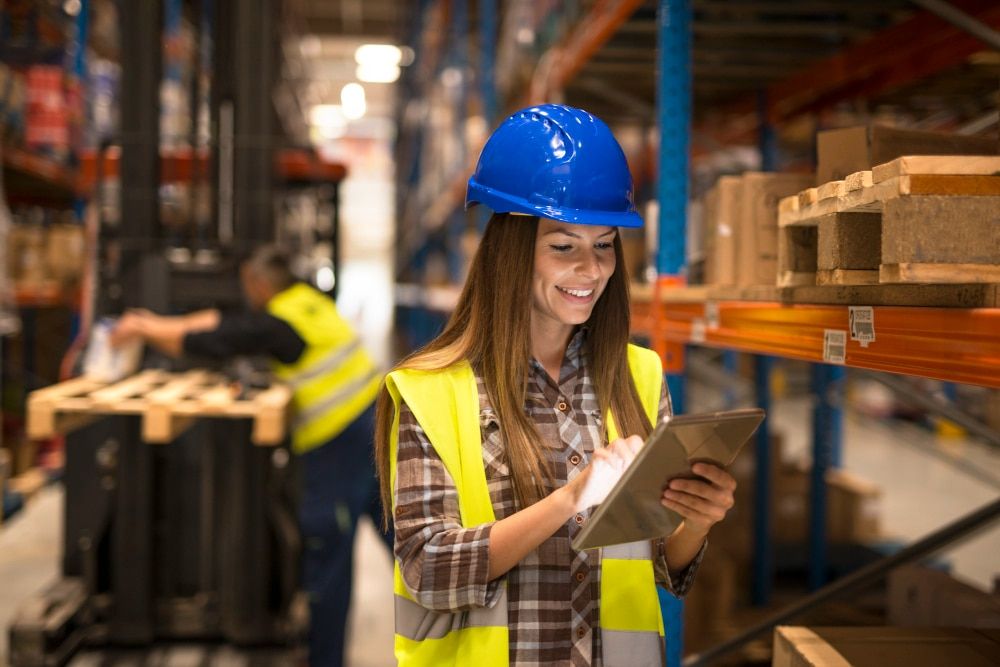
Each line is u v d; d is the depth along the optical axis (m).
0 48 6.66
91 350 3.88
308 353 3.83
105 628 4.15
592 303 1.52
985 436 3.58
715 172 5.70
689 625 3.76
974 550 5.83
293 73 8.58
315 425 3.84
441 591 1.38
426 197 12.23
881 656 1.66
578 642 1.46
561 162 1.49
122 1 4.07
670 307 2.62
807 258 1.60
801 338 1.65
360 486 3.91
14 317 6.36
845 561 4.59
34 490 6.08
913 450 9.70
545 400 1.56
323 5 16.78
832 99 4.22
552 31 4.55
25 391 6.85
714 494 1.33
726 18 3.50
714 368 7.10
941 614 2.36
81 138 7.25
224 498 4.27
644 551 1.54
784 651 1.77
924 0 2.36
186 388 3.79
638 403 1.62
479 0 8.16
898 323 1.30
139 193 4.11
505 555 1.36
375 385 4.00
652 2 3.46
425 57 12.16
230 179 4.62
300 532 4.18
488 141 1.57
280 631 4.17
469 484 1.47
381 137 26.50
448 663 1.46
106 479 4.11
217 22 4.48
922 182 1.13
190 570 4.30
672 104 2.85
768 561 4.30
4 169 6.57
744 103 4.80
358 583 5.62
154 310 4.09
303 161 4.94
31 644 3.67
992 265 1.13
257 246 4.20
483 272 1.56
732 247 2.22
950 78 3.97
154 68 4.10
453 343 1.59
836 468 6.49
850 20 3.50
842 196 1.32
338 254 4.90
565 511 1.33
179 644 4.24
